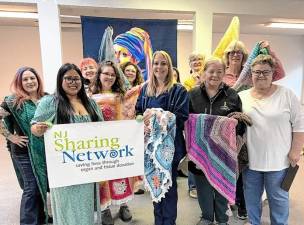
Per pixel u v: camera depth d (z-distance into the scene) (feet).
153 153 5.88
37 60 20.16
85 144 5.11
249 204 6.30
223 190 6.10
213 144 6.10
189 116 6.28
